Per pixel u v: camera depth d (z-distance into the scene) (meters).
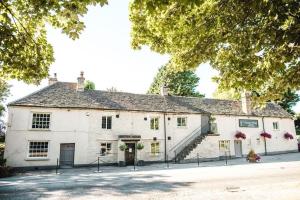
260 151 36.44
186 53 8.06
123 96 32.78
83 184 15.15
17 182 16.45
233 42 6.91
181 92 52.72
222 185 13.98
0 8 6.24
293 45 6.27
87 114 28.27
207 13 6.48
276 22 5.73
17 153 24.97
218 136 33.69
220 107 36.84
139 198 11.32
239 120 36.09
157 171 21.25
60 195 12.18
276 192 11.88
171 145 31.48
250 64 6.76
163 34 7.49
